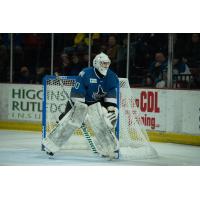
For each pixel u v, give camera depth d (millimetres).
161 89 10695
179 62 11906
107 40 13414
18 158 8312
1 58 14445
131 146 8719
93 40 13594
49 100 9547
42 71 14109
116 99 8016
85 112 7973
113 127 8016
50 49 14156
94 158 8398
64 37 13914
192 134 10266
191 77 11781
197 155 8914
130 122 8727
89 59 13156
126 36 13008
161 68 12195
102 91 7977
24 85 12711
